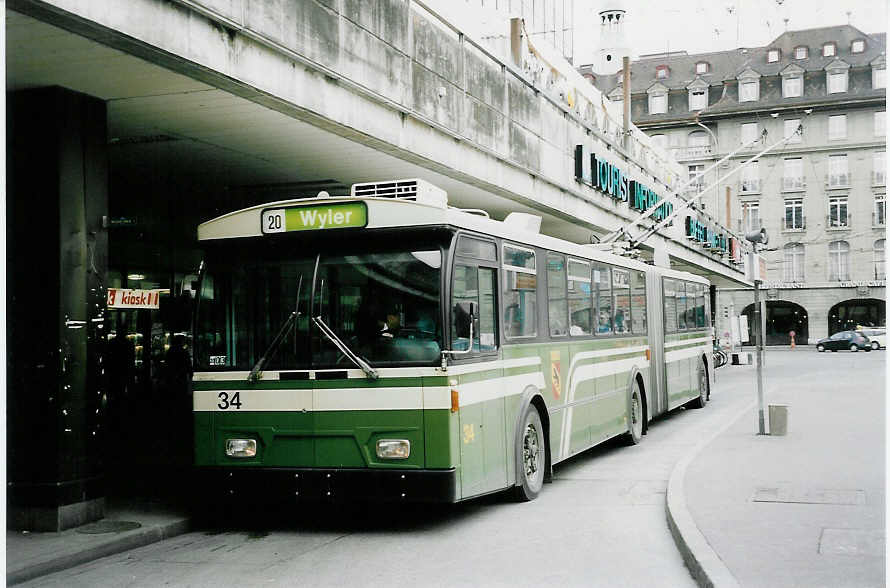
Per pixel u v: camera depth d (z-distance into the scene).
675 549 7.42
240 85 8.42
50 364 8.26
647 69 78.12
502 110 14.80
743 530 7.21
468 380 8.23
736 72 73.94
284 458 8.20
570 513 9.02
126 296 11.30
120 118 9.66
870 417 15.53
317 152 11.69
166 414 15.50
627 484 10.70
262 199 15.34
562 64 23.55
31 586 6.73
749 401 20.95
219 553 7.72
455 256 8.05
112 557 7.69
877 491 8.67
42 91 8.39
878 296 67.75
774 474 9.77
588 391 11.98
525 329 9.80
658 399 16.20
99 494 8.65
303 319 8.24
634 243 16.72
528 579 6.57
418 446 7.84
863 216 68.50
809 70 70.94
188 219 15.67
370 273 8.13
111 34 6.90
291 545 7.95
